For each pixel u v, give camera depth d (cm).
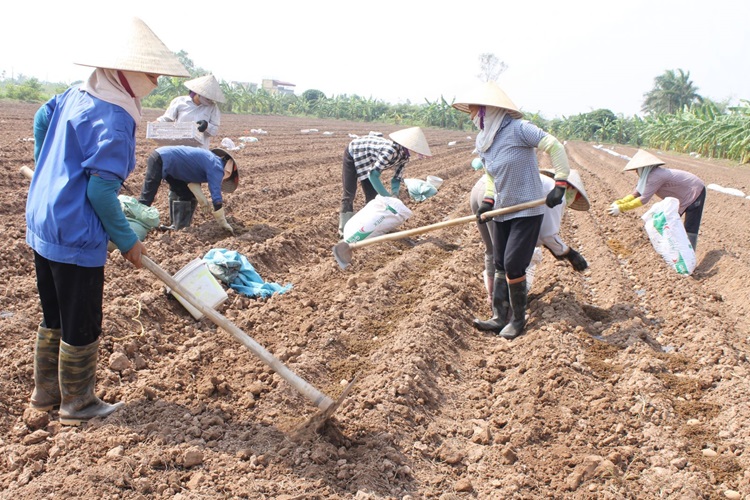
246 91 5156
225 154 775
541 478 363
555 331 536
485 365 506
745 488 352
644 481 360
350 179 830
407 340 498
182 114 814
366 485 334
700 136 3209
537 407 427
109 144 322
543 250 827
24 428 359
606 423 413
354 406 406
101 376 418
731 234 1036
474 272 722
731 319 629
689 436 407
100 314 356
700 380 479
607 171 2108
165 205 895
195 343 488
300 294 599
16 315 480
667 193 802
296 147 1959
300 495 315
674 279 717
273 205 984
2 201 787
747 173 2325
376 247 782
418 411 417
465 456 381
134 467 324
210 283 543
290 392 414
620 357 516
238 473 332
